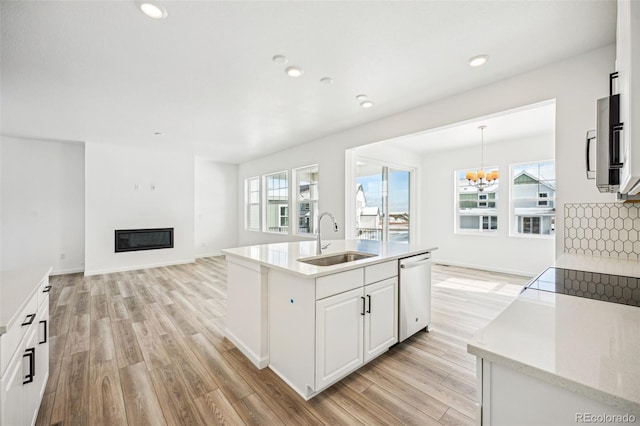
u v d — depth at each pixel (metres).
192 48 2.20
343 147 4.48
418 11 1.82
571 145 2.33
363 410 1.72
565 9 1.80
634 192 1.07
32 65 2.41
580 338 0.82
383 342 2.26
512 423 0.76
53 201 5.29
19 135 4.73
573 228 2.28
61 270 5.36
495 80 2.76
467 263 5.78
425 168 6.44
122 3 1.71
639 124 0.58
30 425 1.46
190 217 6.43
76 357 2.34
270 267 2.05
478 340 0.82
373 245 3.04
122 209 5.57
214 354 2.40
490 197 5.52
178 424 1.62
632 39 0.58
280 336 2.07
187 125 4.17
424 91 3.00
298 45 2.18
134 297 3.97
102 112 3.59
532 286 1.36
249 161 7.20
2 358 1.10
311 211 5.47
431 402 1.79
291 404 1.78
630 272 1.62
